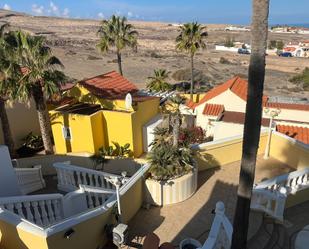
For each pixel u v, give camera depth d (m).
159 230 11.97
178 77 63.59
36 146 23.52
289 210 13.35
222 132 22.11
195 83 59.16
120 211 11.53
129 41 36.84
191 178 13.77
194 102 32.25
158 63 82.69
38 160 19.02
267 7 7.40
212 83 61.41
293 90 60.19
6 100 19.53
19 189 13.23
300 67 87.56
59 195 11.66
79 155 19.38
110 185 14.95
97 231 10.65
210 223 12.25
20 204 10.25
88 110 21.98
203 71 73.69
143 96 24.42
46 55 18.39
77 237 9.62
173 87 53.28
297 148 16.16
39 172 16.70
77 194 12.55
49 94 18.94
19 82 18.41
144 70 71.75
